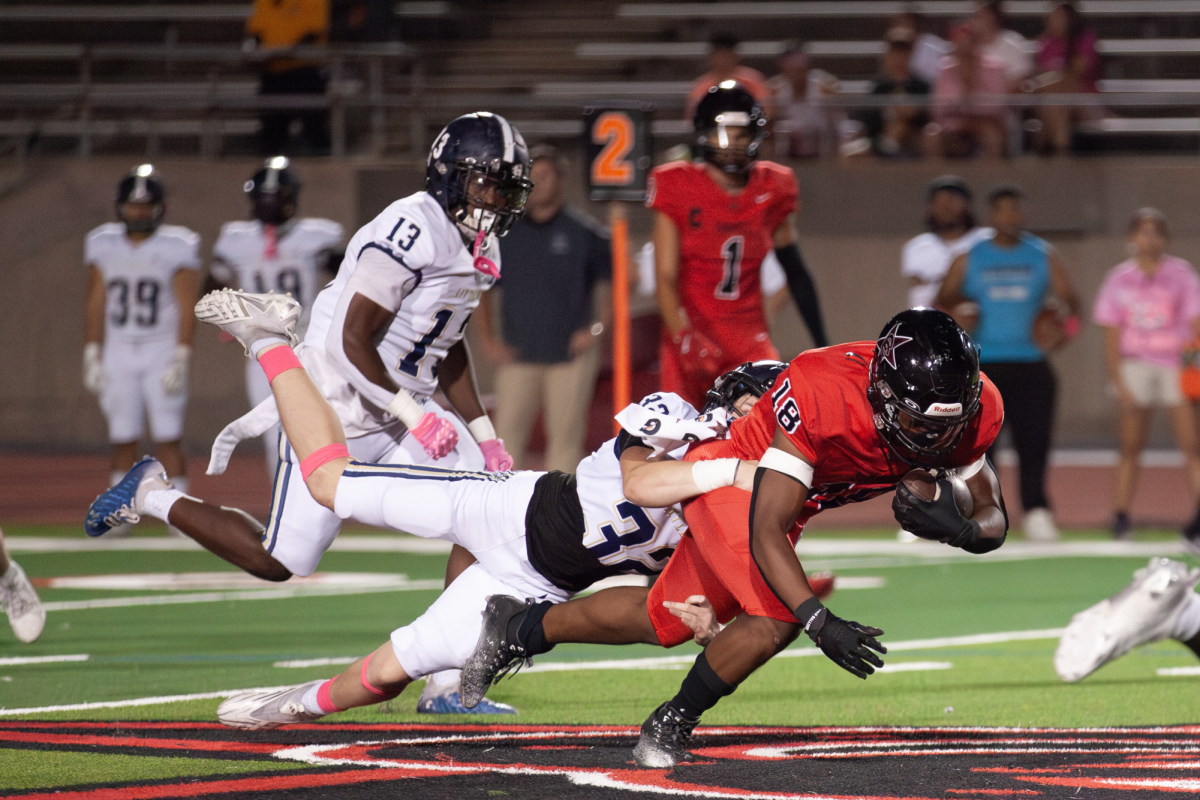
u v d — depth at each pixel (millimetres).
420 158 58438
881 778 12727
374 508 14617
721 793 12094
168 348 34844
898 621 23531
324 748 14062
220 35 68500
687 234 23250
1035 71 57656
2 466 52438
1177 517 39562
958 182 35188
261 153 60344
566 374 30656
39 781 12484
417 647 13945
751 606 13023
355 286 16156
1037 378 33594
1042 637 21922
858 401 12648
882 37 68375
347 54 57000
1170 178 58031
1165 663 19719
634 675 18672
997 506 13453
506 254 30438
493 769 13078
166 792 12070
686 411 13961
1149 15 66500
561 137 62969
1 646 20562
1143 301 33531
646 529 13836
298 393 15094
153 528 37062
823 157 58438
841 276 58688
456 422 17672
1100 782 12570
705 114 22703
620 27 69125
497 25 69312
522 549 14133
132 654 19953
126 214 34219
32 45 69250
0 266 60469
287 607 24688
